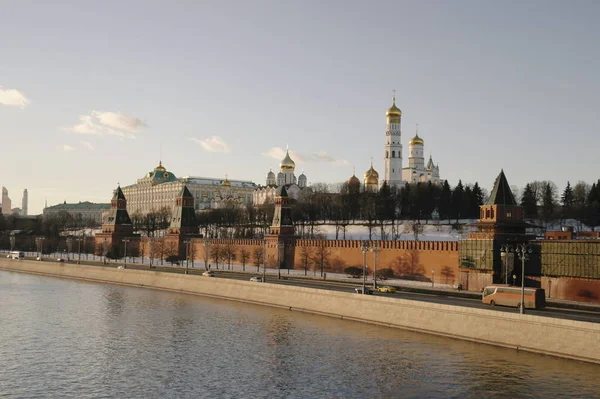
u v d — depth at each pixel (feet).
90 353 280.31
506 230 404.36
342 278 483.10
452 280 436.76
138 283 521.24
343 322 336.49
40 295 461.37
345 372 244.01
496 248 394.52
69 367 258.78
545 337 255.09
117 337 310.45
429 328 300.40
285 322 338.34
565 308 321.11
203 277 460.96
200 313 373.40
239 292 425.69
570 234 431.84
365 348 277.03
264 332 314.96
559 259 367.04
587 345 241.76
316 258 559.79
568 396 210.38
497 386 221.66
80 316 367.66
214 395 223.30
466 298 358.43
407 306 313.32
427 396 215.92
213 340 300.40
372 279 473.67
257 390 227.40
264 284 406.62
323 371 246.27
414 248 468.75
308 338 298.97
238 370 251.60
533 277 381.81
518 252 374.63
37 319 358.84
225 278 450.71
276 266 606.14
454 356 258.57
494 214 405.18
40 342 301.43
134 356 274.77
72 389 230.89
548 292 372.17
